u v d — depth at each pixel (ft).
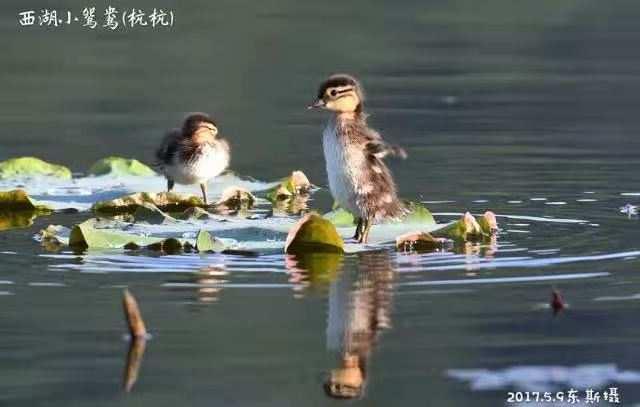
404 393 33.17
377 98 87.86
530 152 69.87
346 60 102.12
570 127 77.66
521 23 119.03
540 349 36.47
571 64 101.04
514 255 47.39
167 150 61.72
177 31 112.98
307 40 109.60
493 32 114.83
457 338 37.29
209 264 46.09
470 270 45.11
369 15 123.54
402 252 48.14
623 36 111.65
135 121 80.02
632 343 36.86
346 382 33.76
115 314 39.58
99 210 57.16
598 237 50.37
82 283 43.29
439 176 63.52
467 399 32.73
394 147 50.49
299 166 67.92
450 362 35.35
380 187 50.34
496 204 57.00
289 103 86.12
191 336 37.42
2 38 108.47
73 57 102.94
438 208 56.13
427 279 43.80
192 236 51.03
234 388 33.30
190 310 39.99
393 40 110.73
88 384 33.63
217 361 35.37
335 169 50.14
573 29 115.24
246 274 44.65
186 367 34.91
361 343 36.86
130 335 37.47
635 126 77.87
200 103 85.87
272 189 61.26
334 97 49.85
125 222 53.93
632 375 34.32
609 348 36.45
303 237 48.11
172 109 83.76
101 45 107.96
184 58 102.53
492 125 78.54
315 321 38.86
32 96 88.02
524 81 94.27
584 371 34.71
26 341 36.99
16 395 32.81
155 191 62.59
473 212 55.11
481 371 34.71
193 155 60.29
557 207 56.29
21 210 57.41
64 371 34.58
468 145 72.08
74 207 57.93
